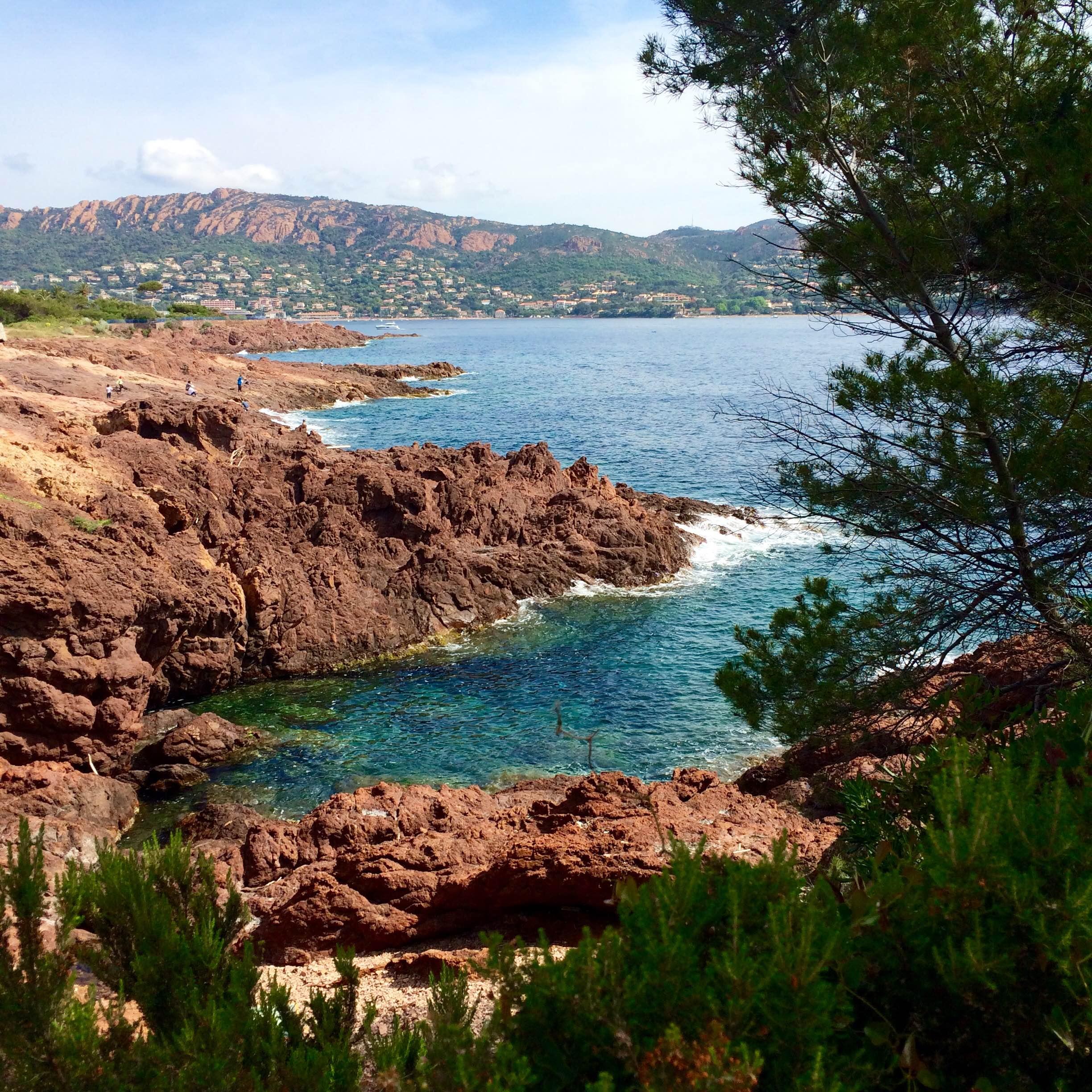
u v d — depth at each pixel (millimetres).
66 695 20750
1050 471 8367
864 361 9844
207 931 5188
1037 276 9742
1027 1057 3727
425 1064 3865
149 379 81625
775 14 10445
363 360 156000
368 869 12820
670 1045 3205
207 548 31672
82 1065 4324
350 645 28234
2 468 27219
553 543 34500
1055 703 6293
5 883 4766
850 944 3834
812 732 9617
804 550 38469
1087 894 3549
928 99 10125
